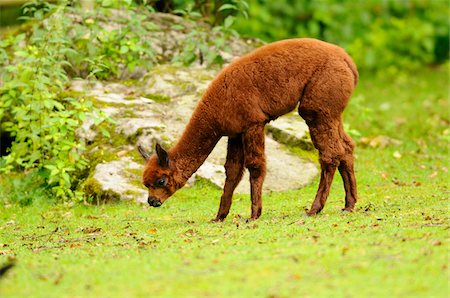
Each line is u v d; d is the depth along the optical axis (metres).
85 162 14.91
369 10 26.58
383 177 15.48
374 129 19.55
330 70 11.86
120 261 9.34
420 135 19.14
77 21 17.66
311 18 25.59
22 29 18.45
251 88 11.84
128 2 16.42
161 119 15.73
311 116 11.98
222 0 19.00
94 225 12.76
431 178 15.45
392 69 27.14
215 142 12.26
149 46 17.31
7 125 15.26
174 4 19.84
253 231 10.82
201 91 16.42
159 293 7.77
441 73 27.70
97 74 17.06
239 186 14.80
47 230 12.58
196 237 10.83
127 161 14.94
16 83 14.98
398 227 10.47
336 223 11.08
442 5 27.77
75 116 15.14
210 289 7.82
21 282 8.43
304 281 7.98
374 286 7.77
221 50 18.08
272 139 15.79
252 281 8.03
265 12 24.47
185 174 12.21
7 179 15.52
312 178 15.03
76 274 8.74
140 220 12.98
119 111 15.84
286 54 11.92
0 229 12.76
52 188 14.77
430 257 8.71
